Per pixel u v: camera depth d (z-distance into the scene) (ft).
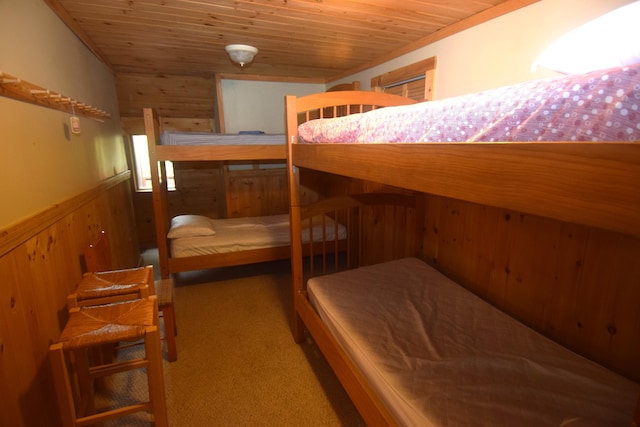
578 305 4.59
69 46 6.93
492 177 2.05
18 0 4.72
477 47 6.42
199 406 5.41
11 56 4.44
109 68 10.68
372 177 3.41
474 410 3.20
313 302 6.08
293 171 6.37
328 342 5.08
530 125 2.11
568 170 1.63
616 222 1.46
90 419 3.93
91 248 5.84
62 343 3.72
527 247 5.28
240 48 8.47
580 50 3.03
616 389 3.48
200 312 8.55
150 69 11.34
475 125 2.53
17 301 3.82
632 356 4.03
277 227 10.98
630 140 1.65
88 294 4.93
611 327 4.22
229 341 7.25
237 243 9.75
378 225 9.66
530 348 4.28
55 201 5.36
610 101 1.73
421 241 7.88
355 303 5.48
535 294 5.22
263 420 5.14
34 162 4.69
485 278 6.18
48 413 4.40
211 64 10.84
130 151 13.23
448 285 6.12
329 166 4.47
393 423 3.45
